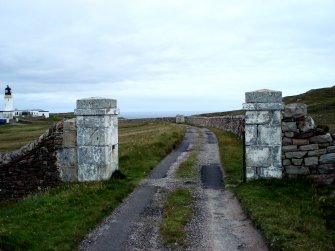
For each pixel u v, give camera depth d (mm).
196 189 14078
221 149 24000
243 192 12734
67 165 15219
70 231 9539
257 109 13875
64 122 15211
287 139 13859
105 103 14688
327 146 13656
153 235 9539
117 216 11078
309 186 13352
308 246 8008
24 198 14828
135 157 20062
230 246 8711
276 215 10086
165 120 84312
